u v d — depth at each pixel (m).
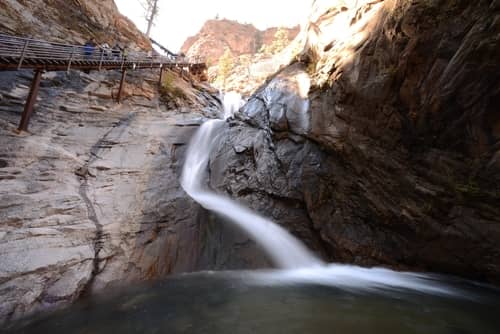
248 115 12.80
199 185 11.24
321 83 10.73
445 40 5.91
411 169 7.30
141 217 7.09
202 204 9.19
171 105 17.58
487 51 5.24
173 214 7.86
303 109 10.67
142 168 9.22
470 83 5.73
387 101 7.57
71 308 4.57
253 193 9.98
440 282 6.78
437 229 6.71
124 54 15.94
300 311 4.77
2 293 4.04
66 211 5.93
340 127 9.05
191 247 7.38
